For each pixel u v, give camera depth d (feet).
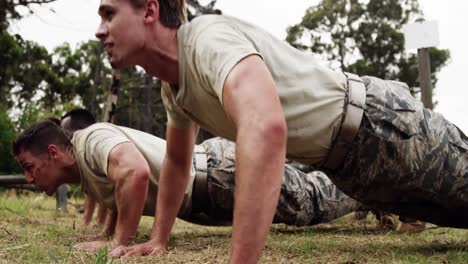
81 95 75.00
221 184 12.30
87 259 7.59
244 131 4.91
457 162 7.69
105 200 10.85
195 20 6.18
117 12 6.11
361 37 69.92
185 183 8.82
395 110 7.27
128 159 9.23
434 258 8.06
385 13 69.62
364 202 8.22
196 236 12.23
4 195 31.04
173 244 10.03
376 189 7.79
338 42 69.92
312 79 6.83
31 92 70.74
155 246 8.62
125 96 62.85
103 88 69.87
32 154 11.03
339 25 69.97
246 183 4.78
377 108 7.18
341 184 7.79
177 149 8.54
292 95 6.68
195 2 28.50
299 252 8.64
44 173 11.10
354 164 7.38
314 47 69.97
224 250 9.02
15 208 21.17
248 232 4.72
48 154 11.03
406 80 70.95
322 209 13.25
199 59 5.76
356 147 7.23
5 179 22.90
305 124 6.84
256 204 4.75
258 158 4.80
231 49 5.46
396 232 12.76
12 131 44.83
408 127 7.30
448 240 10.67
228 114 5.22
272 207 4.80
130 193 9.12
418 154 7.45
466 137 7.93
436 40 17.31
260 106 4.98
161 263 7.53
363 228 13.94
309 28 69.87
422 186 7.67
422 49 17.49
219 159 12.40
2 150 43.60
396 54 70.44
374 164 7.37
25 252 7.64
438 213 8.40
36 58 71.05
